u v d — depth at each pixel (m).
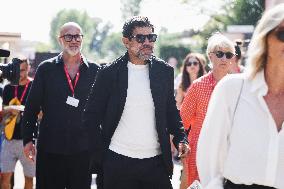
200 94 6.82
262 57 3.75
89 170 7.51
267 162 3.64
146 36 6.06
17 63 7.12
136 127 6.04
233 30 27.89
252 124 3.71
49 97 7.66
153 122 6.09
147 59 6.07
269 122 3.67
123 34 6.19
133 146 6.02
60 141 7.61
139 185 6.20
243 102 3.78
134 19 6.15
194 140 6.84
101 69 6.23
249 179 3.68
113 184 6.09
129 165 6.01
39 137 7.71
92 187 11.66
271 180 3.64
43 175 7.72
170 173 6.19
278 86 3.73
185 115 6.96
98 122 6.22
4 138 9.51
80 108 7.68
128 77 6.12
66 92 7.66
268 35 3.70
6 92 9.44
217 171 3.94
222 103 3.85
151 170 6.07
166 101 6.25
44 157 7.70
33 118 7.71
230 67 6.93
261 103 3.70
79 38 7.78
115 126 6.07
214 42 6.88
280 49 3.65
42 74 7.68
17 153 9.48
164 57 63.22
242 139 3.73
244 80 3.81
